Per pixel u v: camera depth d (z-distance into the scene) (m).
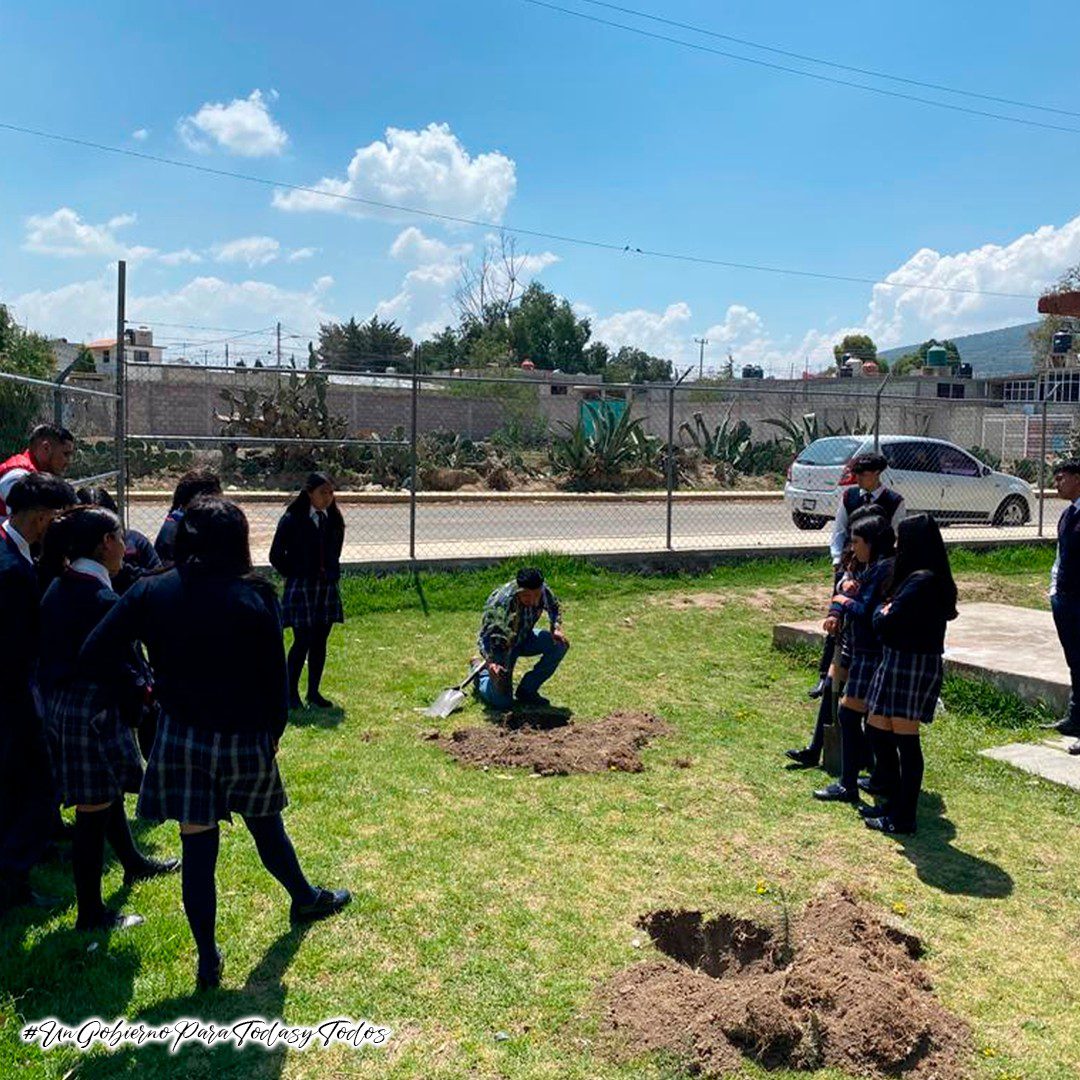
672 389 12.05
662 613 9.99
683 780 5.58
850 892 4.20
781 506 20.72
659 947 4.02
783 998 3.29
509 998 3.39
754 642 8.98
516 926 3.88
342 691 7.13
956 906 4.19
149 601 3.36
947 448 15.71
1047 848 4.82
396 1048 3.13
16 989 3.41
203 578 3.38
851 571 5.62
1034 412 25.27
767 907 4.07
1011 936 3.96
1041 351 48.09
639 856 4.56
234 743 3.38
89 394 7.94
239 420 19.98
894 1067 3.07
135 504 16.20
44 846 4.32
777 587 11.33
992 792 5.59
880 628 4.91
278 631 3.45
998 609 9.94
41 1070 2.99
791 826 5.00
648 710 6.89
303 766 5.56
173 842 4.68
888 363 65.56
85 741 3.68
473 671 6.98
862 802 5.38
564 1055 3.11
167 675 3.36
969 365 36.06
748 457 26.81
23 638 3.90
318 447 20.77
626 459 23.80
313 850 4.50
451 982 3.49
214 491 5.61
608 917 3.97
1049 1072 3.09
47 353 23.45
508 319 64.25
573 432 24.03
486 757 5.76
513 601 6.70
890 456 15.23
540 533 14.88
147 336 30.00
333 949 3.69
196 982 3.47
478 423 28.56
